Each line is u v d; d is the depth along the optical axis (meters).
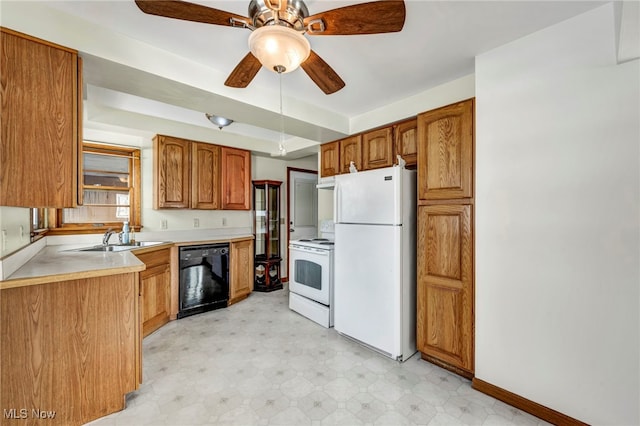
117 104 2.83
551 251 1.62
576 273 1.54
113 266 1.73
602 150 1.46
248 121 2.69
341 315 2.70
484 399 1.83
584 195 1.51
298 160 5.09
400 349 2.28
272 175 4.71
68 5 1.46
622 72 1.40
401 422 1.63
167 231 3.55
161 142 3.24
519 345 1.74
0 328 1.43
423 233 2.28
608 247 1.45
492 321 1.85
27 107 1.41
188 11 1.17
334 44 1.76
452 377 2.08
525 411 1.71
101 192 3.15
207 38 1.73
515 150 1.74
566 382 1.57
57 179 1.49
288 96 2.55
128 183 3.31
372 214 2.43
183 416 1.68
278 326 3.02
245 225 4.34
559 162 1.59
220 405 1.77
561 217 1.58
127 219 3.30
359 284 2.53
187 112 3.05
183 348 2.51
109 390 1.69
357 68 2.06
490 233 1.85
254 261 4.37
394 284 2.28
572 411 1.55
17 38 1.39
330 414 1.70
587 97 1.50
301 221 5.14
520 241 1.73
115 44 1.66
